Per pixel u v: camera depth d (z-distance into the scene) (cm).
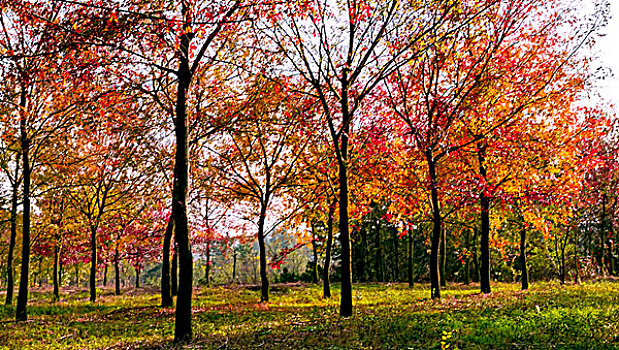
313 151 2436
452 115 1953
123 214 2756
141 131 1912
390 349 890
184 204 1219
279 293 3212
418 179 2077
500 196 1973
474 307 1397
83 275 5725
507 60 1972
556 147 2047
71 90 1628
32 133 1789
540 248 4112
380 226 5206
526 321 1066
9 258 2592
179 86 1266
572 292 1777
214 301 2595
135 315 1861
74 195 2653
